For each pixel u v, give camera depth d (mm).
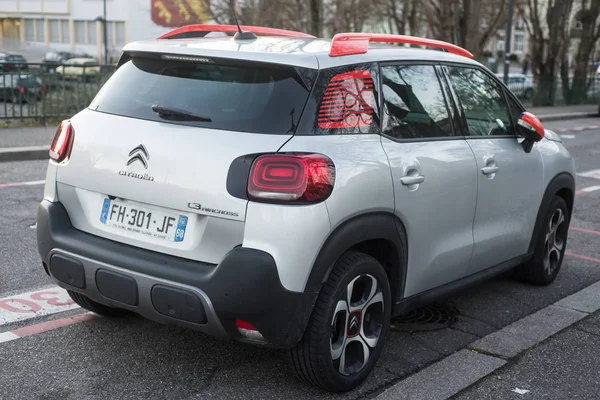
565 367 4109
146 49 3727
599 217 8625
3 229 6609
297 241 3154
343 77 3549
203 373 3793
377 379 3838
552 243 5574
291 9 24750
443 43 4484
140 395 3531
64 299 4812
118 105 3691
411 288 4016
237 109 3387
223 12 24453
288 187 3160
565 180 5473
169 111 3439
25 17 72750
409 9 29875
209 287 3170
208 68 3576
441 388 3727
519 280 5688
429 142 4031
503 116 4906
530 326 4688
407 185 3736
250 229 3164
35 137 12945
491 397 3691
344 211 3318
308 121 3342
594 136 19297
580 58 36062
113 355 3965
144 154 3416
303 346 3387
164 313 3287
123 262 3393
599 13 35375
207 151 3279
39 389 3549
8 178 9438
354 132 3537
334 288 3369
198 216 3299
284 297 3184
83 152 3654
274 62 3418
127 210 3523
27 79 14539
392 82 3885
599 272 6141
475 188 4352
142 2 64938
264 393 3602
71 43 70312
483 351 4242
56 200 3777
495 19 31938
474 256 4500
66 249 3605
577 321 4832
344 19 25766
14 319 4414
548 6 35156
